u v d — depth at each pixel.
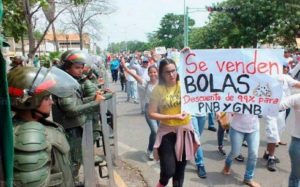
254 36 40.84
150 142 6.47
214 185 5.29
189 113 3.95
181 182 4.04
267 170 5.96
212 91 4.18
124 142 7.92
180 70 4.16
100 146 5.94
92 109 3.80
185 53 4.14
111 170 4.42
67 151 2.28
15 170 1.92
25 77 2.22
